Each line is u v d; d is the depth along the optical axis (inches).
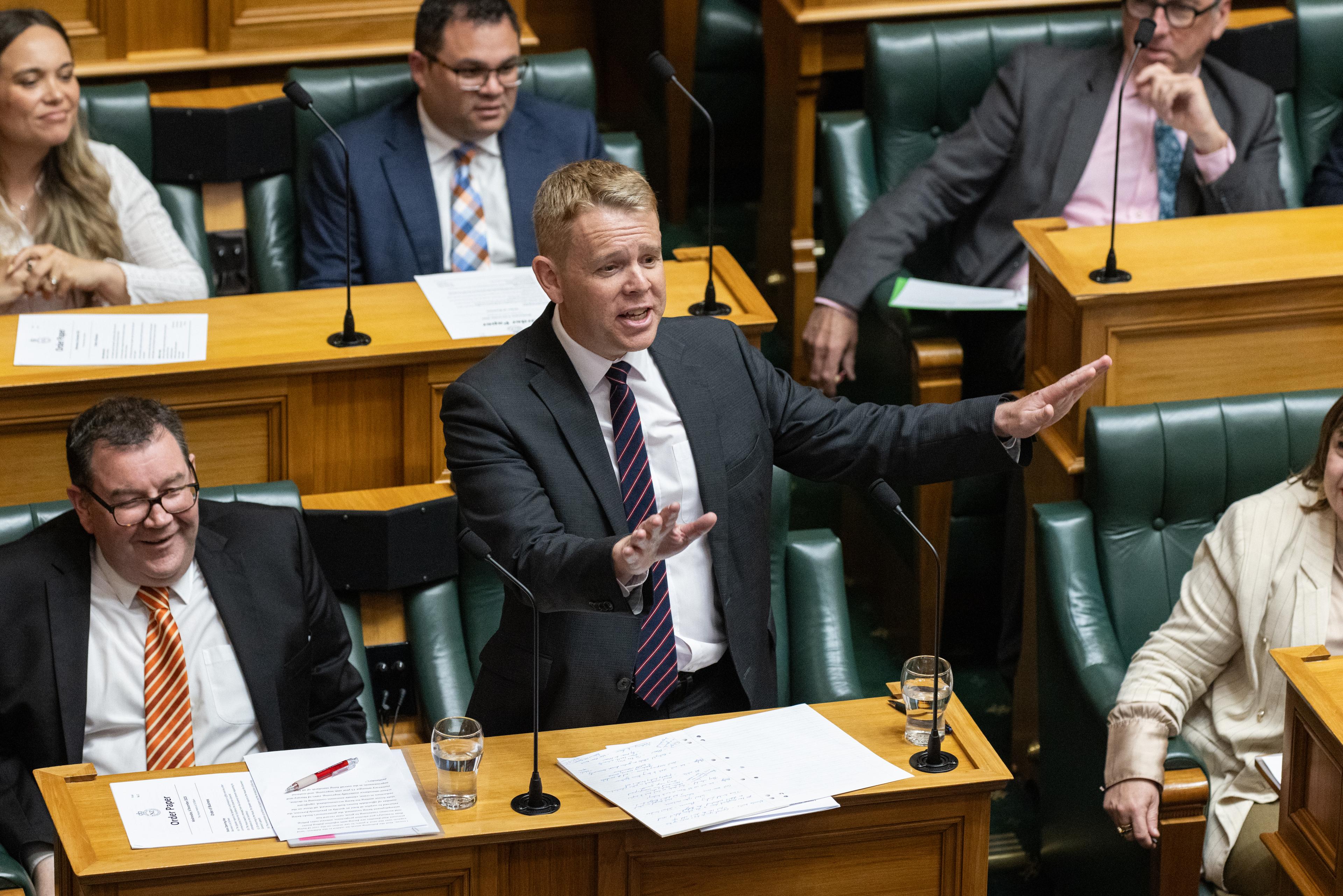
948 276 662.5
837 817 347.3
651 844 338.6
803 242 762.2
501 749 359.6
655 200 369.1
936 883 359.6
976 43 680.4
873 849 353.4
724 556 386.9
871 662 629.3
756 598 394.6
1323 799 372.2
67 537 417.4
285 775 347.3
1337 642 446.0
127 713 414.3
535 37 717.9
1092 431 492.4
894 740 364.5
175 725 414.9
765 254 814.5
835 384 648.4
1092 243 547.2
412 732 486.3
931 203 650.2
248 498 462.6
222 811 335.0
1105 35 687.1
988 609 649.0
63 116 569.0
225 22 694.5
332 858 324.5
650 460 386.3
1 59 558.9
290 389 491.5
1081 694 473.4
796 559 485.4
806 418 402.0
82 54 686.5
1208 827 446.6
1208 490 496.7
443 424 386.0
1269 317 523.8
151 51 695.1
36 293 568.7
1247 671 453.4
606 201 360.2
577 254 361.4
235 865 319.3
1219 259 533.3
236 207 639.1
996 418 376.8
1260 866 434.9
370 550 477.1
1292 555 449.1
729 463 389.4
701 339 398.6
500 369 382.0
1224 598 454.6
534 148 629.6
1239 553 452.1
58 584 410.9
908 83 679.7
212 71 701.9
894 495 361.1
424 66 606.2
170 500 402.0
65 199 582.2
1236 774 450.6
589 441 377.7
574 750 358.3
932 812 351.9
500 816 333.4
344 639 445.7
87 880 313.4
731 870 346.6
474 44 593.9
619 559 323.6
